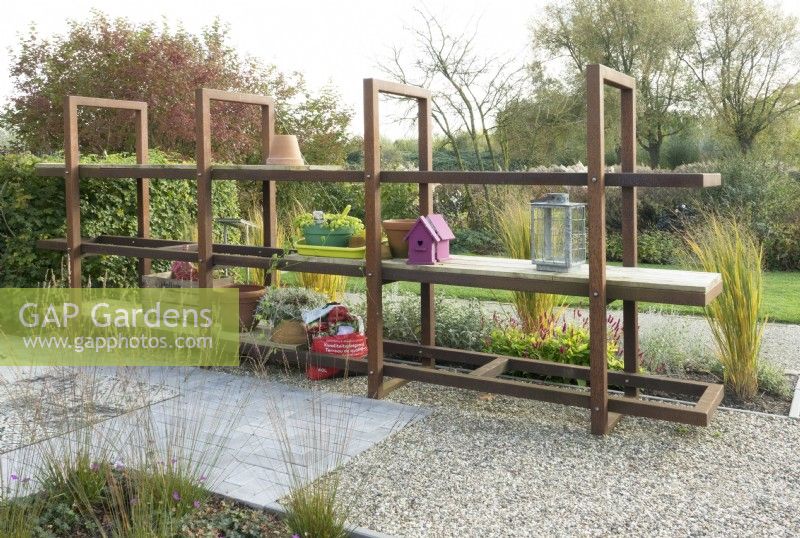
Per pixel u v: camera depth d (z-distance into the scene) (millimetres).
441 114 12805
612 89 16672
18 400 4246
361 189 13305
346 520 3059
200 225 5434
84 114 12375
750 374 4824
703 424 3896
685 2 17328
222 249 6031
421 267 4570
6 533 2764
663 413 3996
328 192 13359
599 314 3971
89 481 3174
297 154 5648
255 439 4027
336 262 4949
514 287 4277
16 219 6605
